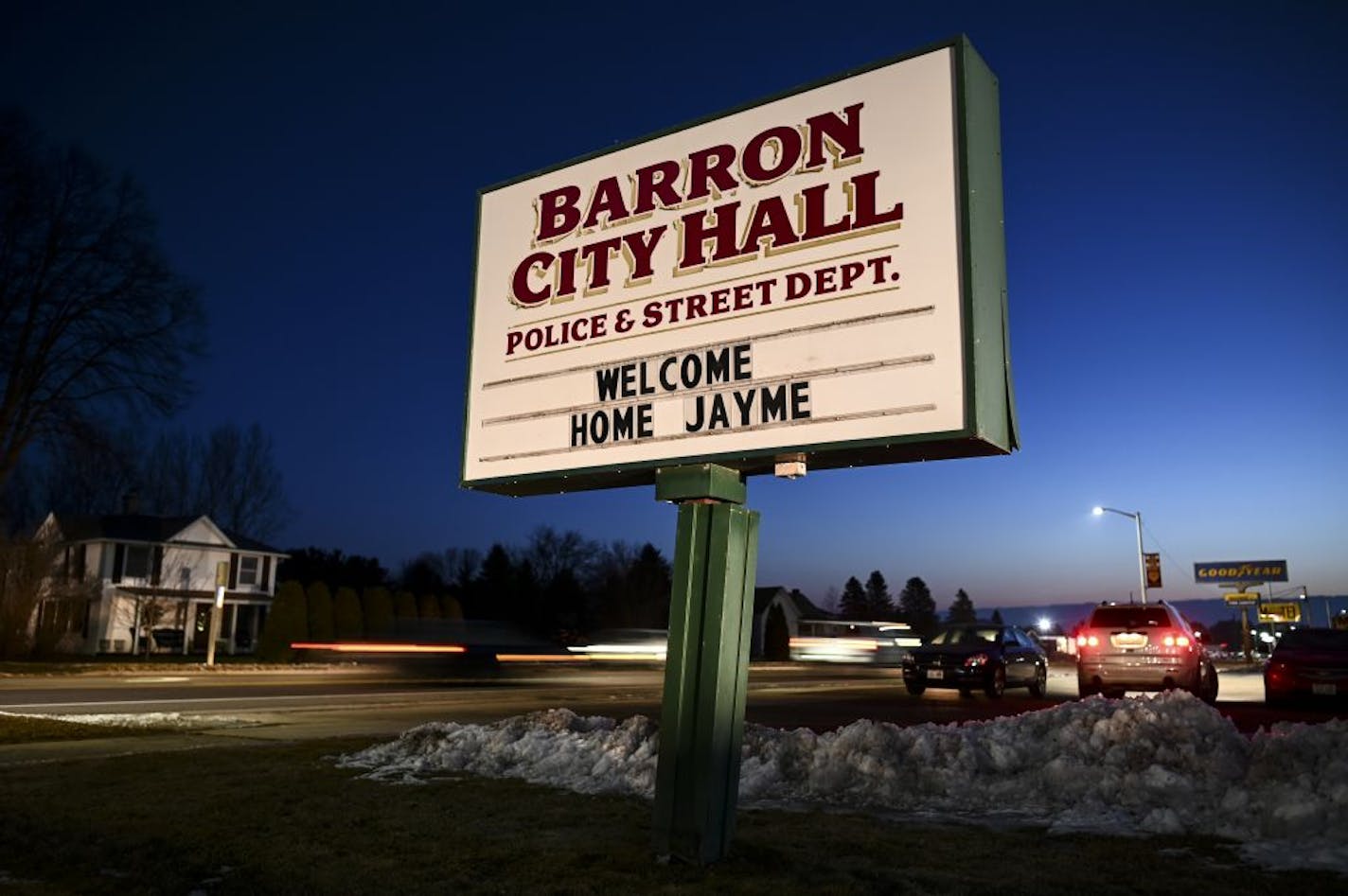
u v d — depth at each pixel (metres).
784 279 6.93
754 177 7.27
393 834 6.80
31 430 36.03
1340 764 6.70
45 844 6.64
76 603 42.44
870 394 6.41
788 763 9.02
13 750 11.15
